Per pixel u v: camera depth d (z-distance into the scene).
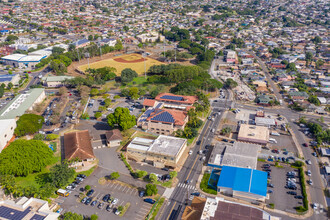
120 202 170.00
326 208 166.38
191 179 191.38
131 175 194.62
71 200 170.75
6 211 144.62
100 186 183.38
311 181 187.12
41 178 190.25
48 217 142.12
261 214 145.75
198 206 160.62
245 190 169.75
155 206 166.00
